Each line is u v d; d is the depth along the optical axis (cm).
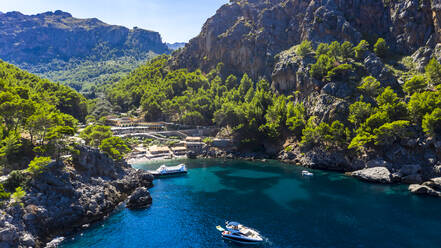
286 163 13088
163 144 16062
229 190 8975
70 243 5491
